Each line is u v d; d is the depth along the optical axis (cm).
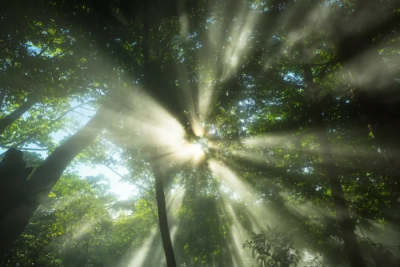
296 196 1441
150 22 1187
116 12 1141
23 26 1033
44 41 1241
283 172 1442
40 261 1925
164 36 1238
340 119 1320
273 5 1112
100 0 1080
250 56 1245
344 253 1110
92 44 1180
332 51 1108
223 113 1430
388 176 1187
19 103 1547
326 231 1198
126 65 1173
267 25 1145
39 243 2047
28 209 1041
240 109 1495
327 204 1299
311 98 1090
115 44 1158
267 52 1244
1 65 1118
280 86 1431
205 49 1260
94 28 1121
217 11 1229
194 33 1280
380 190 1270
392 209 1191
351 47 807
